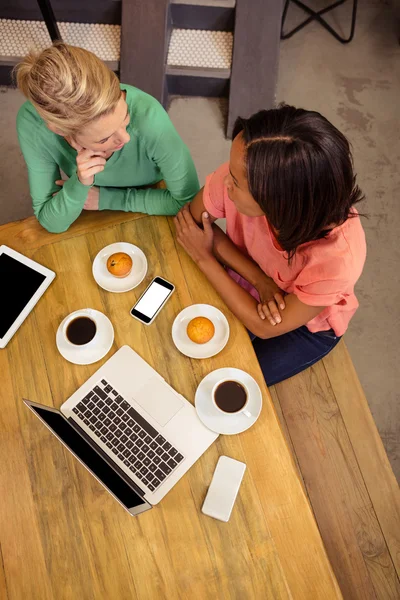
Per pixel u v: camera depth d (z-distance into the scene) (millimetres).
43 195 1589
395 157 2660
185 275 1517
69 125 1202
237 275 1740
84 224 1575
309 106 2734
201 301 1493
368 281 2467
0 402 1404
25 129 1427
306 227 1186
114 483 1180
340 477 1758
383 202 2586
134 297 1495
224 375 1404
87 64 1144
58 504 1317
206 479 1323
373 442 1768
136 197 1565
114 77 1213
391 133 2697
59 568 1278
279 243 1388
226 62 2623
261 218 1416
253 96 2633
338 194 1121
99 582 1268
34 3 2596
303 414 1788
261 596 1241
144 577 1265
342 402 1792
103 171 1568
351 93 2762
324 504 1747
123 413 1381
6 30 2645
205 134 2721
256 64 2576
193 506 1304
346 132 2695
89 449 1241
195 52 2643
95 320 1462
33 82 1139
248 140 1099
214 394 1372
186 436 1356
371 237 2529
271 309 1438
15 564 1284
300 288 1398
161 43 2521
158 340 1452
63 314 1482
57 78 1117
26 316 1473
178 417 1375
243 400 1371
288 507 1293
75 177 1413
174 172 1501
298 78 2787
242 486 1311
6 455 1356
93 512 1309
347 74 2793
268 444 1344
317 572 1251
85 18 2643
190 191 1559
